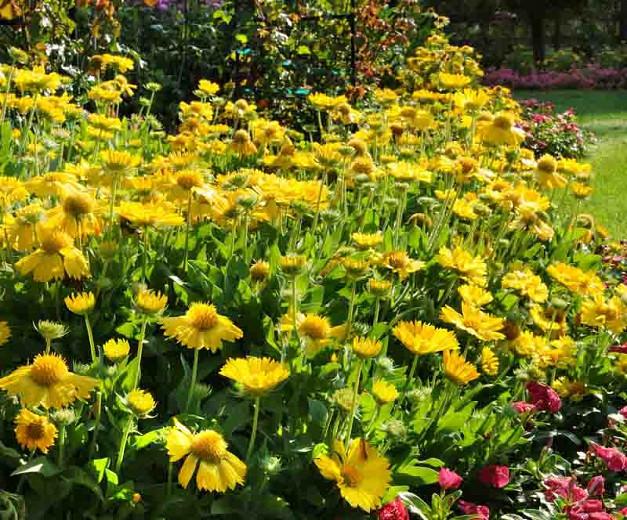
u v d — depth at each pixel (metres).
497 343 3.29
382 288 2.75
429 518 2.46
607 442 3.24
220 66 7.77
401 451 2.57
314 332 2.46
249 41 7.67
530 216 3.84
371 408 2.50
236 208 3.05
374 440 2.47
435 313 3.35
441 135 5.79
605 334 3.72
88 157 4.23
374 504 2.14
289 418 2.46
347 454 2.23
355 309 3.10
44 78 3.88
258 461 2.20
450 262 3.24
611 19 35.31
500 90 8.34
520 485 2.98
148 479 2.24
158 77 7.46
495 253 4.02
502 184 4.07
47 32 6.16
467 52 9.27
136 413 2.09
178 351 2.73
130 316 2.67
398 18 10.06
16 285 2.68
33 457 2.20
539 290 3.55
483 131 4.27
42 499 2.09
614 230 7.47
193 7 8.11
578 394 3.39
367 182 3.60
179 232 3.17
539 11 29.30
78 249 2.61
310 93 7.87
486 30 29.80
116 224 2.96
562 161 4.48
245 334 2.82
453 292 3.55
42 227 2.46
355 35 8.84
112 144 4.65
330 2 9.05
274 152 5.19
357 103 7.84
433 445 2.72
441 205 4.17
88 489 2.16
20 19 6.00
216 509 2.14
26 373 1.98
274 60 7.73
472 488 2.85
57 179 2.73
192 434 2.03
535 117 11.65
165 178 3.03
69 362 2.62
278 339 2.73
